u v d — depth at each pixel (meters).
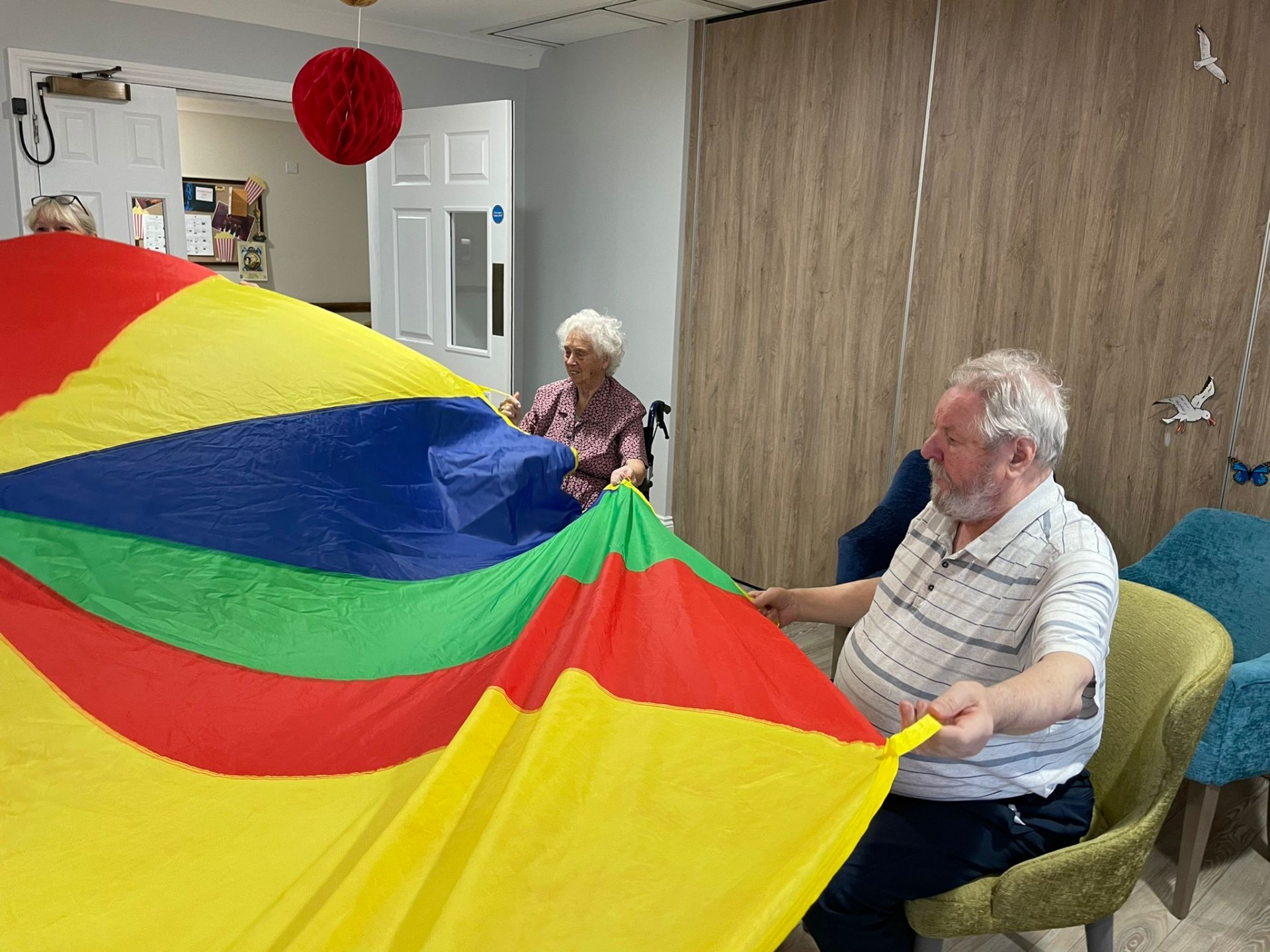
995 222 3.30
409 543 1.83
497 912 0.95
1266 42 2.61
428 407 1.97
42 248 1.81
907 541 1.76
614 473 2.90
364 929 0.91
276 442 1.75
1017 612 1.52
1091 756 1.63
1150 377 2.96
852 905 1.60
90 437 1.62
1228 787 2.77
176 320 1.81
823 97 3.78
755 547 4.38
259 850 1.08
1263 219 2.67
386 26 4.49
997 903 1.50
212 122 7.12
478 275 4.70
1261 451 2.74
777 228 4.04
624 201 4.67
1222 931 2.18
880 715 1.66
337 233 7.89
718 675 1.37
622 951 0.94
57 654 1.36
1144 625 1.77
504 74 5.04
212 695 1.36
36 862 1.07
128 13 3.87
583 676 1.28
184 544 1.61
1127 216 2.96
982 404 1.51
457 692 1.36
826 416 3.97
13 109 3.66
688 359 4.54
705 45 4.22
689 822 1.09
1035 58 3.12
